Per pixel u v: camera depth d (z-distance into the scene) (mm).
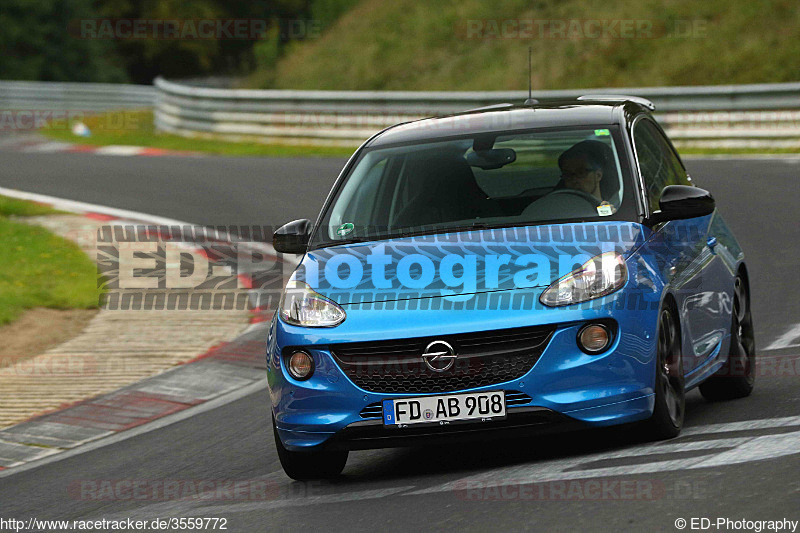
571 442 21188
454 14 122438
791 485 16531
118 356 35062
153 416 29000
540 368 18938
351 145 95500
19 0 191500
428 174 23375
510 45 113062
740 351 24203
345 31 136375
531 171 22906
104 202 66812
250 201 64625
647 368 19484
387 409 19297
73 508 20984
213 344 36094
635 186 22000
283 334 20375
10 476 24562
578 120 23750
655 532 15102
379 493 19234
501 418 19000
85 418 29078
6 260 47438
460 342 19156
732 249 25047
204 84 165000
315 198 64312
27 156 92625
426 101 92375
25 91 144875
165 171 79438
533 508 16844
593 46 105125
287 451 20797
